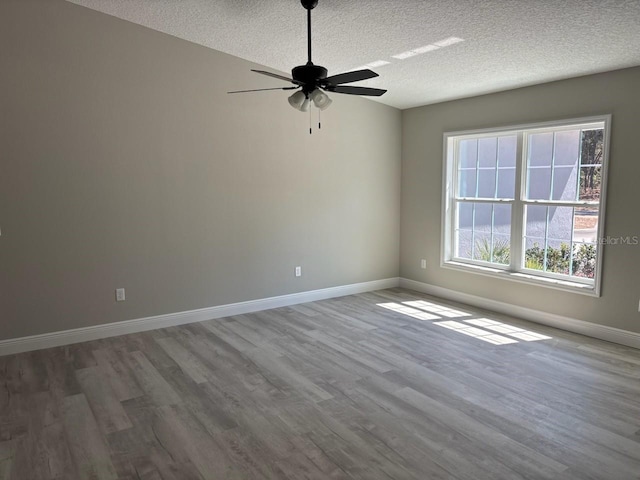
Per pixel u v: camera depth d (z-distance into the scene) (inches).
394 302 221.3
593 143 168.7
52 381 133.7
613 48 140.7
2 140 147.9
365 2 132.0
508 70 168.7
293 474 90.8
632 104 153.4
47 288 159.2
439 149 225.5
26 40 149.2
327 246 226.4
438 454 97.3
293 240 214.8
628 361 147.2
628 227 157.4
